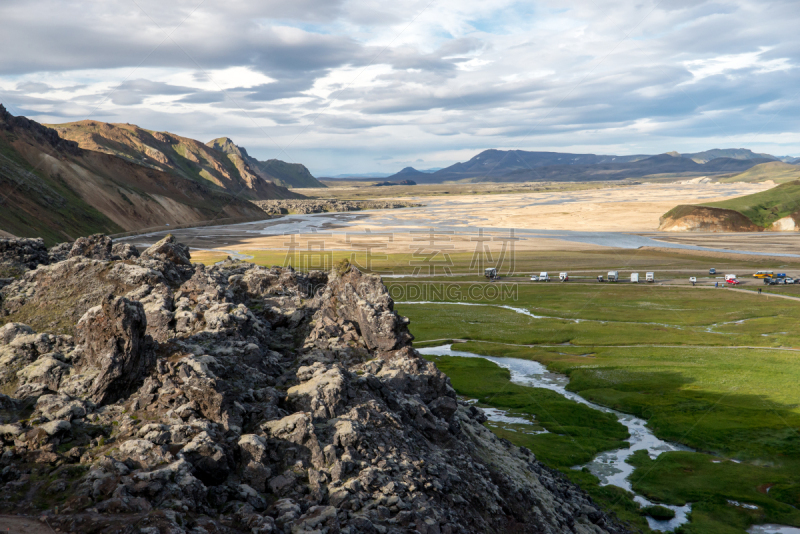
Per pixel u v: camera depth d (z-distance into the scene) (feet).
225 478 74.64
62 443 75.41
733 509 135.33
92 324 88.94
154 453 72.64
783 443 172.55
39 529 58.59
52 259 152.56
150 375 87.97
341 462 80.69
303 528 65.57
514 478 114.21
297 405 93.66
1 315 112.98
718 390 223.10
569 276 529.86
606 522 122.31
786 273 526.16
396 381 117.19
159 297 117.80
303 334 133.90
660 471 157.07
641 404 212.23
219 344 106.93
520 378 252.83
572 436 183.21
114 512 61.82
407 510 75.56
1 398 81.46
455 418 129.18
